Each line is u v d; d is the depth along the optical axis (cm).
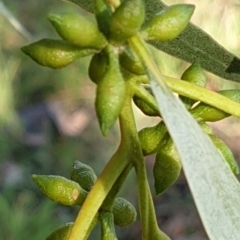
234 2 29
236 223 7
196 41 10
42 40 7
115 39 7
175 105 6
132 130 7
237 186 7
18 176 31
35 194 30
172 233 31
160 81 6
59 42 7
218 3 29
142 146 8
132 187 30
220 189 7
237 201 7
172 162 8
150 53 7
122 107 7
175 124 6
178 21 7
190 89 7
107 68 7
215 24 29
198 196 6
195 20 29
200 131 6
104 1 7
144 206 8
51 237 8
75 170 9
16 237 27
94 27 7
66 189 8
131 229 30
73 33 7
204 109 8
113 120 7
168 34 7
